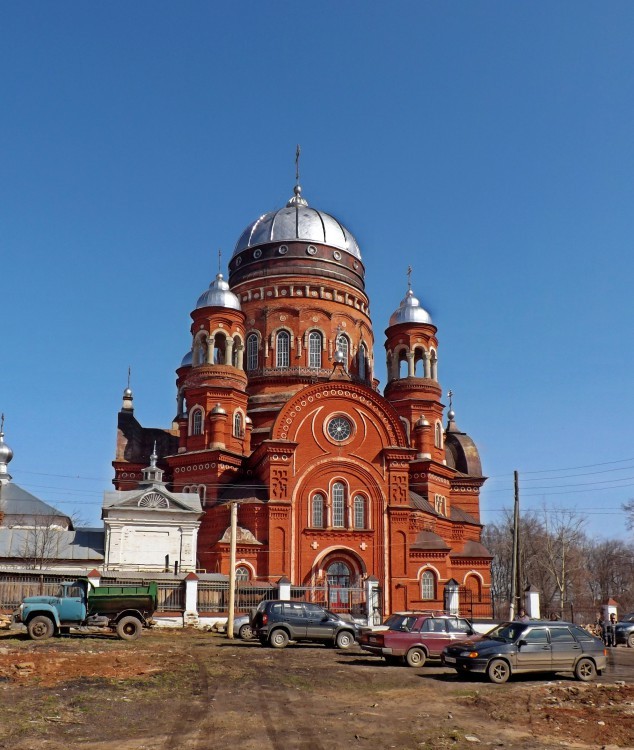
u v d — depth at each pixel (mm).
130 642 36656
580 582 119438
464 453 81438
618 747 17234
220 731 17734
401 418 74562
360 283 81438
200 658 30969
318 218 80688
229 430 68188
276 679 26016
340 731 18188
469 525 73750
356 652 36094
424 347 76688
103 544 60625
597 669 27984
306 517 61875
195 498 60469
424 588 63500
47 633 36844
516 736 18125
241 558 59562
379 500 63312
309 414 63875
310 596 59688
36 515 71625
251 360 76375
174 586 50688
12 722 17875
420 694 23797
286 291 77000
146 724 18297
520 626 28031
